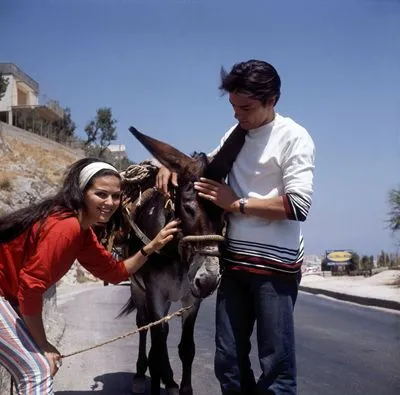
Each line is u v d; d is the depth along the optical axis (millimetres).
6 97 43594
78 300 16859
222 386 4059
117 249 6160
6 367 3711
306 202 3828
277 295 3936
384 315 13258
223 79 3982
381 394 6305
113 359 7766
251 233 3994
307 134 4016
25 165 30141
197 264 4246
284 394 3943
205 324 11695
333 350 8773
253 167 4051
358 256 35094
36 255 3615
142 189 5453
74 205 3828
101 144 38562
